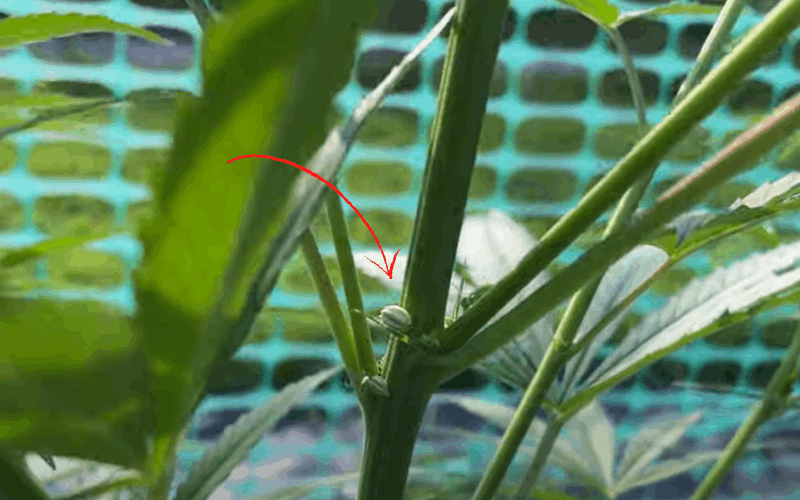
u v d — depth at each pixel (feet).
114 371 0.37
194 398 0.40
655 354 0.72
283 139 0.32
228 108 0.30
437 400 1.30
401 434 0.57
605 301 0.87
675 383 0.93
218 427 1.89
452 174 0.54
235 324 0.39
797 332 0.90
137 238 0.33
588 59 2.93
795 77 2.15
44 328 0.35
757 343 2.28
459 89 0.53
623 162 0.51
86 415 0.38
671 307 0.79
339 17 0.30
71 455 0.39
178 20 2.38
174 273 0.34
